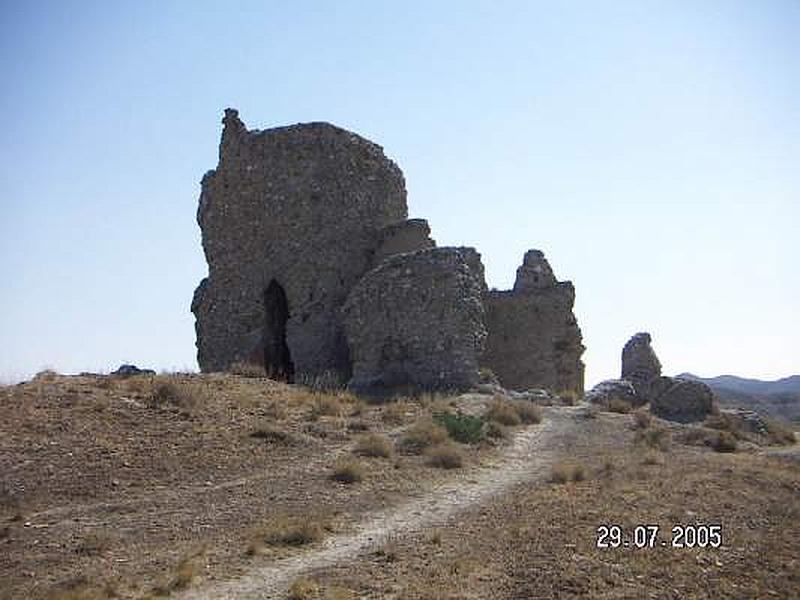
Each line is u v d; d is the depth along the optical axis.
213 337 37.72
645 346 39.25
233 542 15.49
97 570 13.91
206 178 39.03
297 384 31.03
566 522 16.33
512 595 12.50
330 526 16.42
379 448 22.27
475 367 31.55
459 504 18.44
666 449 25.81
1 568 14.04
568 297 38.16
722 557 14.44
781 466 22.67
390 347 32.12
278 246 36.28
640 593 12.56
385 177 38.00
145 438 21.20
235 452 21.19
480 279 37.88
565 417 29.44
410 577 13.40
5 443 19.56
